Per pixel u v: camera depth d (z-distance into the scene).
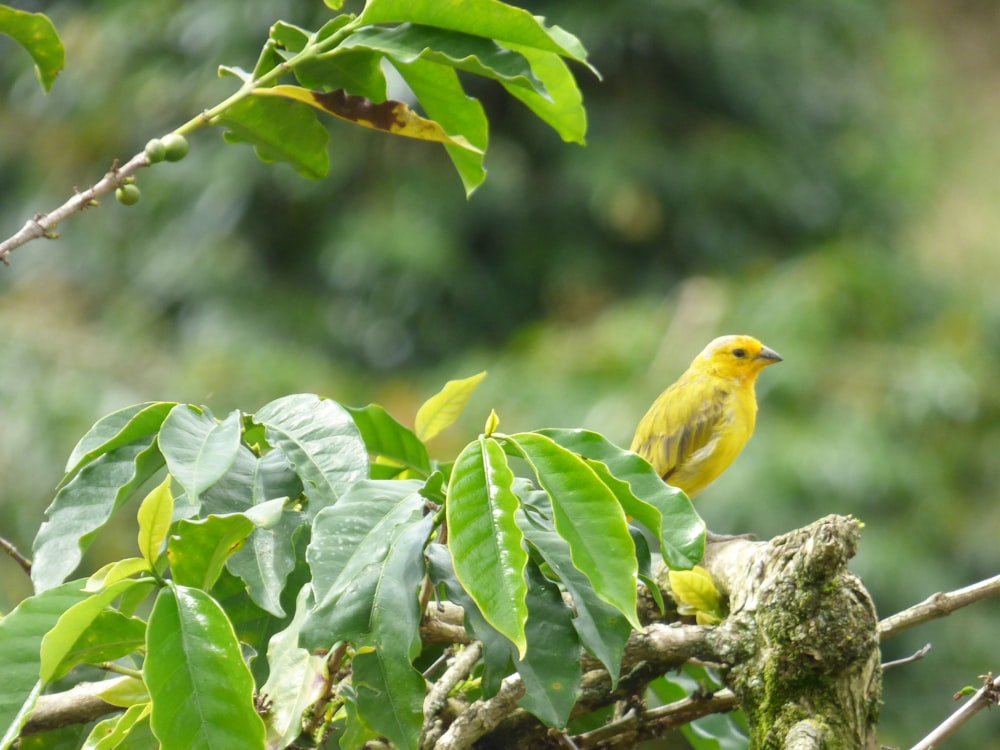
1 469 13.41
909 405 14.66
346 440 3.31
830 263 16.30
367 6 3.64
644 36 17.64
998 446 14.87
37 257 17.23
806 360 14.68
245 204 16.83
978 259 19.42
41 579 3.05
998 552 14.17
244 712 2.73
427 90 3.88
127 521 12.44
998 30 27.27
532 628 3.13
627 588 2.80
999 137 23.58
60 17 18.61
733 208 17.72
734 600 3.80
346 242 16.39
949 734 3.77
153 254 16.89
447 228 16.67
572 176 17.03
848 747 3.42
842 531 3.45
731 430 8.27
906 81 21.94
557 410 14.38
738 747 4.46
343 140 16.86
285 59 3.85
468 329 16.88
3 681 2.84
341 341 16.64
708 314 14.98
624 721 3.97
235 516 2.95
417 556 3.07
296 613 3.16
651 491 3.19
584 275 16.97
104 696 3.27
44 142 17.80
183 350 15.88
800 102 19.02
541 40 3.66
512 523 2.75
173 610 2.80
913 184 19.84
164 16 17.47
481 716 3.33
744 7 19.16
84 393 14.15
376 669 2.95
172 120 17.36
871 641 3.45
